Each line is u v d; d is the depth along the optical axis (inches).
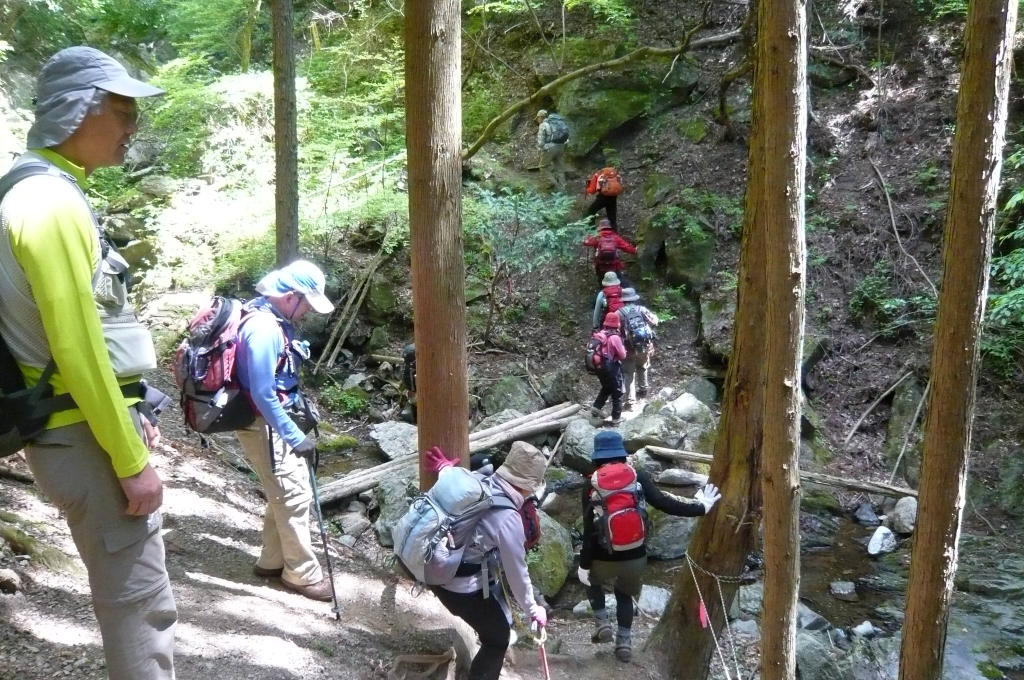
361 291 366.0
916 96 407.8
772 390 101.3
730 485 162.2
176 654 125.4
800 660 190.2
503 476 126.9
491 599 127.0
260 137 379.6
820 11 441.4
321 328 354.9
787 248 97.0
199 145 379.9
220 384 132.3
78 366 68.2
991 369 315.6
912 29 424.5
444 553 121.5
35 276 66.8
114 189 389.1
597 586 178.5
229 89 361.1
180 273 336.5
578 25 479.8
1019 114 374.0
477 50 492.4
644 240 390.9
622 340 313.7
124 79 75.1
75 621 124.8
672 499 168.2
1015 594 232.2
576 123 447.2
